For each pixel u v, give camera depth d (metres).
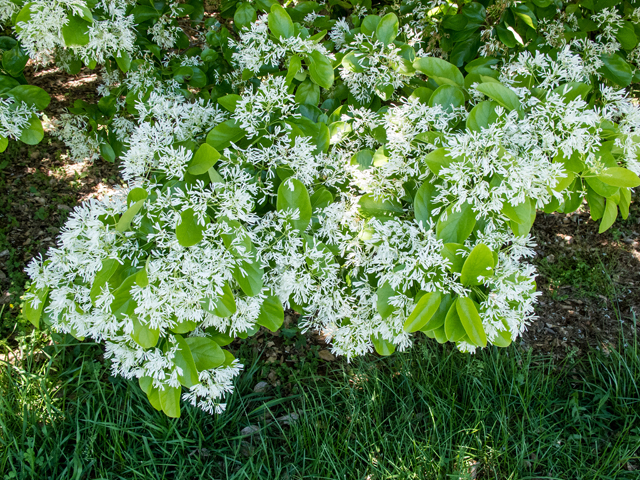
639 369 3.01
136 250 1.67
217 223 1.63
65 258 1.68
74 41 1.99
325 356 3.30
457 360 3.05
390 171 1.88
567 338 3.53
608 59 2.68
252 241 1.78
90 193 4.61
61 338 2.99
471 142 1.58
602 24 2.88
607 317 3.71
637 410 2.86
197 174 1.66
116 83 3.14
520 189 1.55
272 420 2.84
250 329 1.97
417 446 2.52
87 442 2.53
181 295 1.58
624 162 1.80
